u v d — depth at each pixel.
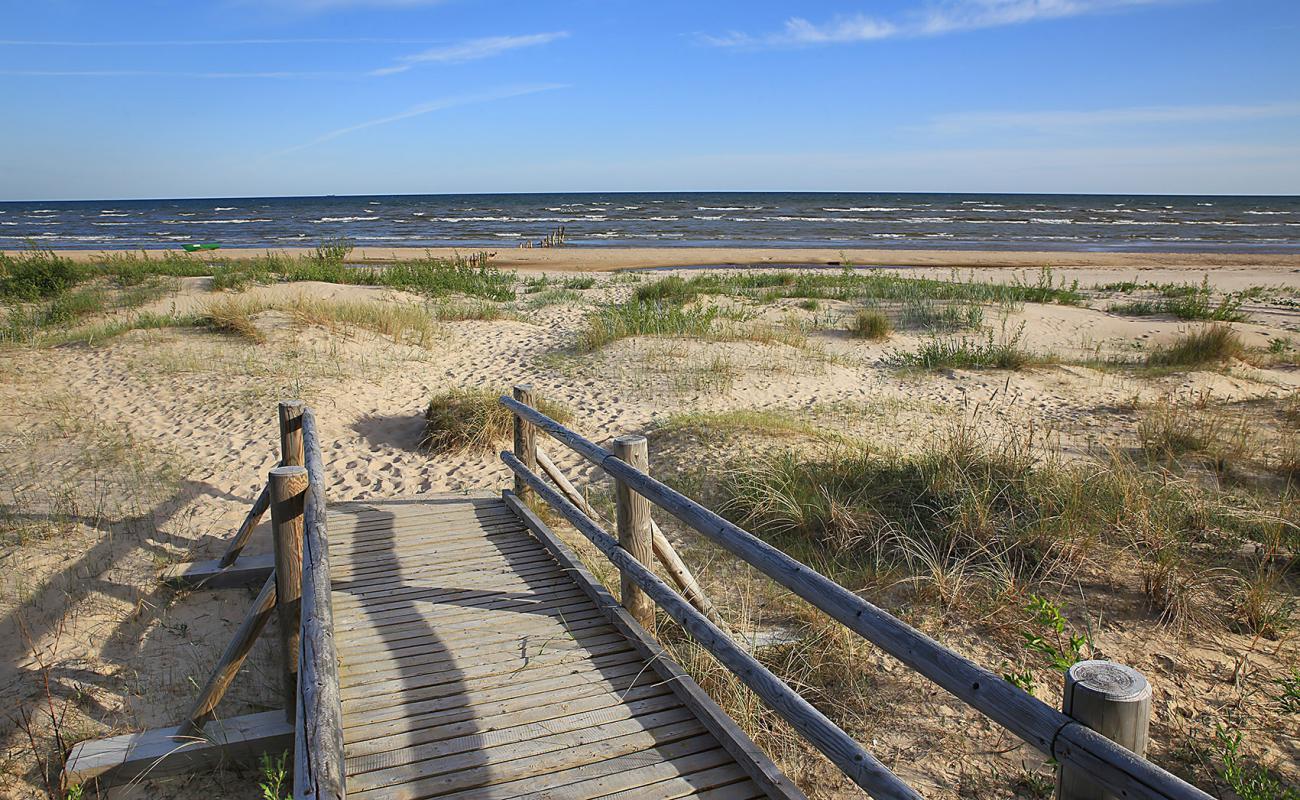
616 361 11.48
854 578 5.09
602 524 6.18
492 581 4.73
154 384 9.41
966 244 43.31
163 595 5.04
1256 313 17.86
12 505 6.13
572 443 4.56
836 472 6.55
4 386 9.14
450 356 12.05
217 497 6.63
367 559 5.05
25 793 3.44
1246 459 7.11
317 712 2.01
